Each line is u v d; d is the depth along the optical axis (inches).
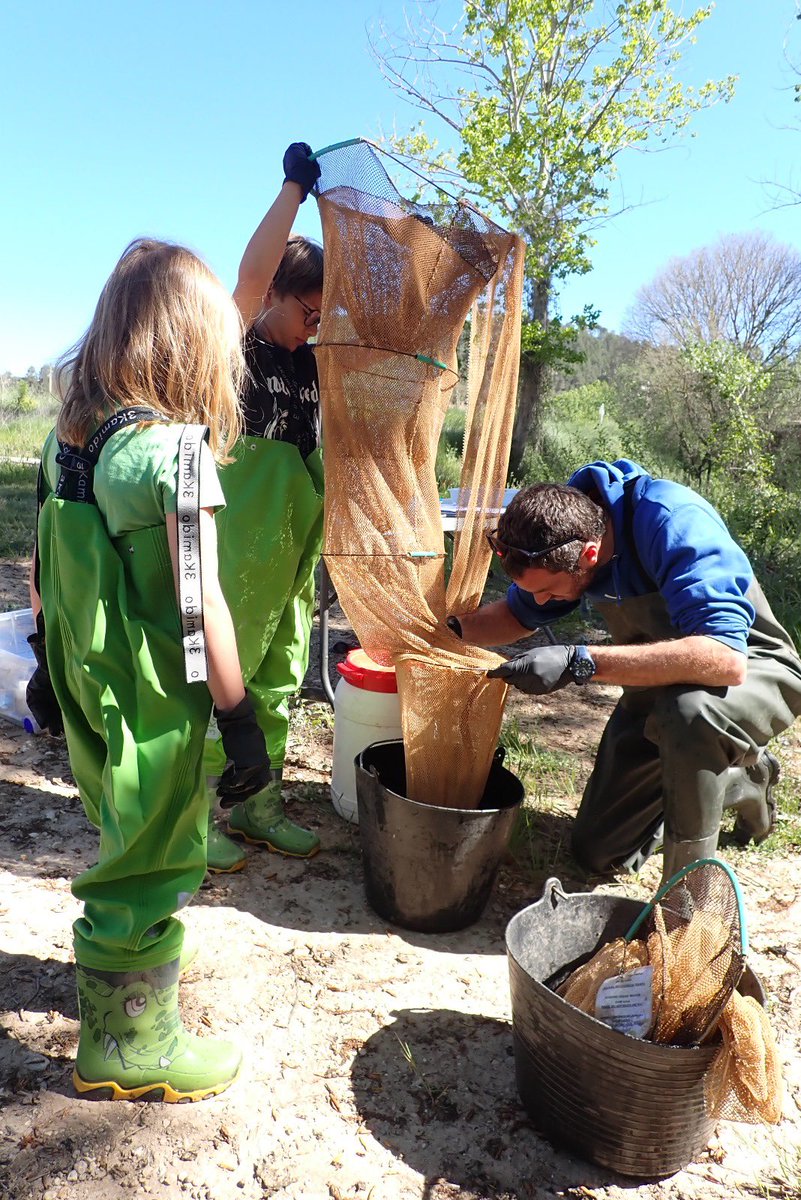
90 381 69.5
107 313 68.4
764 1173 75.0
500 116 566.6
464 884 102.2
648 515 101.5
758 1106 65.1
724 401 574.2
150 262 68.9
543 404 588.4
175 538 64.0
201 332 69.0
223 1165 71.9
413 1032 88.4
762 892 116.3
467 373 103.1
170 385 68.5
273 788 118.2
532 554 96.5
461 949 102.8
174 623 68.1
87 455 68.6
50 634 72.8
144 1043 76.0
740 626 96.1
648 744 111.3
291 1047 85.0
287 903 108.5
